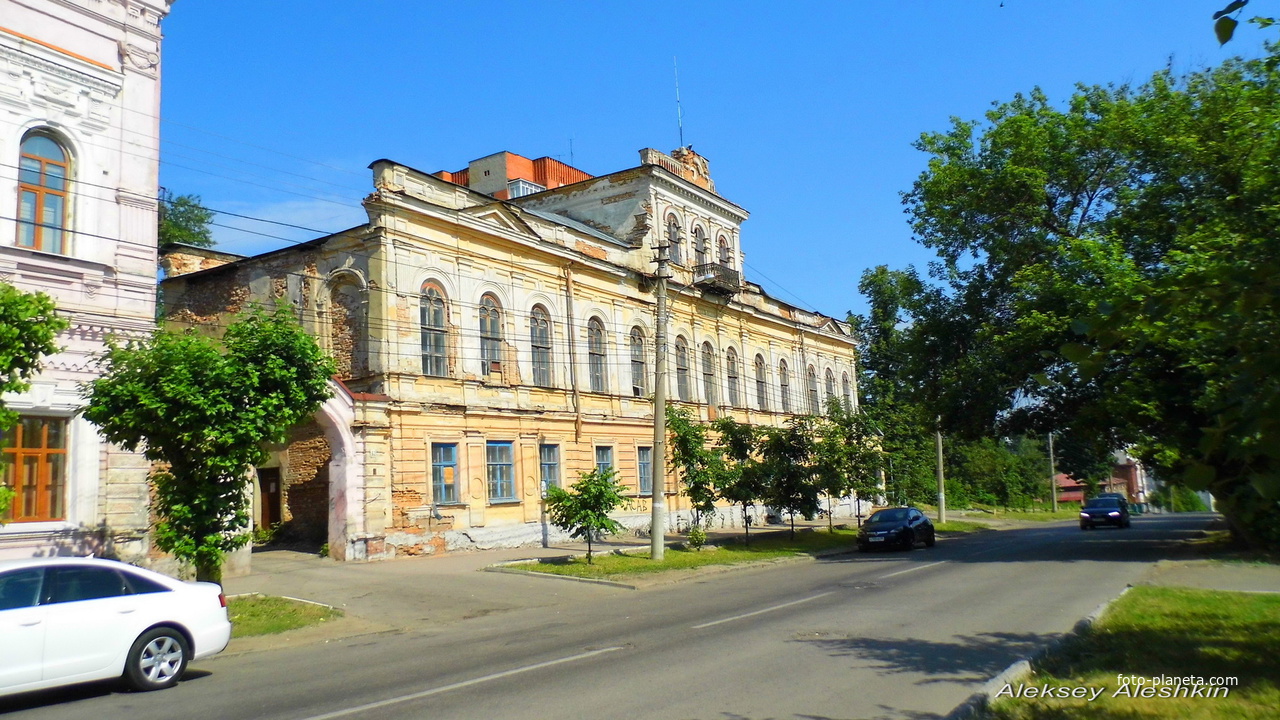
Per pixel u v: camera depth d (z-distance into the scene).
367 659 11.65
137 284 17.53
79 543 16.33
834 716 7.71
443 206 26.22
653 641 12.01
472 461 26.94
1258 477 4.04
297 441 27.08
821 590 17.91
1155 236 24.95
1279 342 4.54
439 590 19.03
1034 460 83.56
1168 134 25.50
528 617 15.70
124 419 13.34
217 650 10.62
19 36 16.12
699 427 30.62
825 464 33.44
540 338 30.33
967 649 10.73
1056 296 24.91
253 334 14.52
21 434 15.93
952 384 29.05
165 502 14.08
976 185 29.53
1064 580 17.98
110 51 17.67
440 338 26.42
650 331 35.84
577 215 38.47
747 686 8.89
